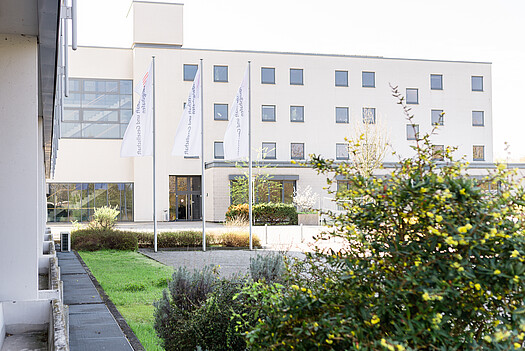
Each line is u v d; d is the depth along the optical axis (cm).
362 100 4456
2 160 509
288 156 4338
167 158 4156
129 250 1962
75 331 618
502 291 246
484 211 256
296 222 3375
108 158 4134
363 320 257
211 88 4238
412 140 4500
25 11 444
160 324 565
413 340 237
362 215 281
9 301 491
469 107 4606
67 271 1241
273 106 4328
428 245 256
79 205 4075
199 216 4272
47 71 644
